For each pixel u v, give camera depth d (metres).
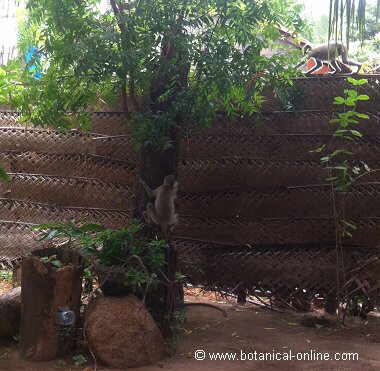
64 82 4.73
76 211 6.54
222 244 5.96
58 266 4.28
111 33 4.23
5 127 6.78
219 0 4.16
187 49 4.20
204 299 6.61
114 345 4.04
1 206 6.84
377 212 5.61
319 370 4.11
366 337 5.10
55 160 6.61
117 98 5.70
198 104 4.39
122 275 4.25
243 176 5.87
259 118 5.33
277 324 5.53
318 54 6.18
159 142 4.48
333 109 5.68
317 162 5.72
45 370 3.98
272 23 4.89
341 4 3.87
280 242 5.84
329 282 5.77
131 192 6.32
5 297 4.67
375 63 8.15
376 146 5.60
